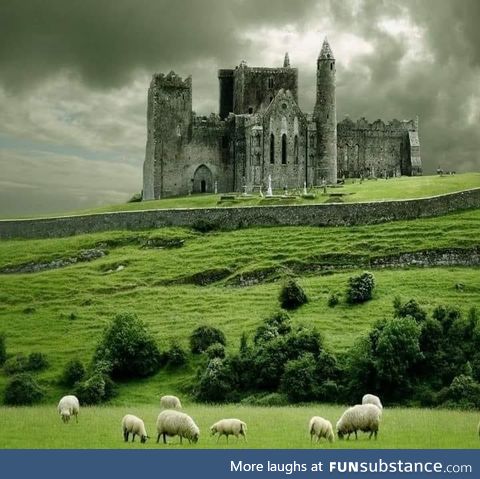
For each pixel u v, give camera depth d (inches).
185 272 5757.9
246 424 2861.7
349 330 4566.9
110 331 4431.6
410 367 3951.8
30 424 2883.9
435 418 3004.4
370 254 5659.5
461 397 3671.3
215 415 3147.1
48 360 4542.3
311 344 4151.1
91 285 5698.8
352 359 3986.2
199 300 5300.2
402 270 5506.9
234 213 6441.9
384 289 5103.3
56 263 6269.7
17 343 4837.6
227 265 5777.6
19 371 4404.5
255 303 5147.6
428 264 5551.2
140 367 4333.2
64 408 3026.6
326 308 4928.6
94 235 6633.9
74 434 2669.8
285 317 4660.4
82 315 5226.4
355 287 5002.5
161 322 4980.3
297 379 3900.1
